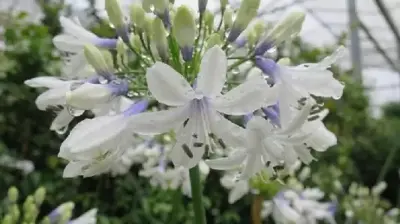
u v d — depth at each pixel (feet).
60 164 1.11
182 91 0.36
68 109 0.39
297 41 1.54
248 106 0.36
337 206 1.06
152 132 0.36
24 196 1.06
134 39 0.44
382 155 2.16
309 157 0.40
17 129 1.12
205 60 0.36
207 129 0.37
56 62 1.16
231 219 1.19
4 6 1.69
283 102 0.40
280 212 0.81
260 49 0.43
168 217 0.98
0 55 1.09
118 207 1.09
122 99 0.48
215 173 1.14
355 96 1.90
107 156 0.36
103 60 0.42
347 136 1.69
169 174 0.78
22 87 1.12
